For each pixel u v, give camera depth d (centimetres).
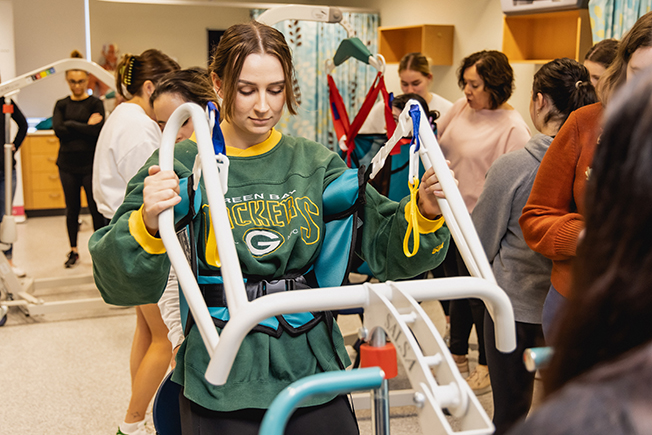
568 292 49
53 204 702
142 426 206
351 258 122
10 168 360
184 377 115
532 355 70
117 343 328
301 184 123
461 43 497
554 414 41
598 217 45
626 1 316
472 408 64
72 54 470
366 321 81
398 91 541
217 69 119
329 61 267
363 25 571
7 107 346
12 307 381
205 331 89
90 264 489
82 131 453
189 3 476
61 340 332
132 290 109
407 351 71
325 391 67
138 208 114
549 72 178
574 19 388
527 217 158
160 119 203
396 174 262
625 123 43
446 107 364
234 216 119
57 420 246
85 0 715
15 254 525
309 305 77
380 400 81
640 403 39
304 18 238
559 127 179
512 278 176
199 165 108
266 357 114
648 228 42
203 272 116
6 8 676
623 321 44
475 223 184
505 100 285
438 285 80
